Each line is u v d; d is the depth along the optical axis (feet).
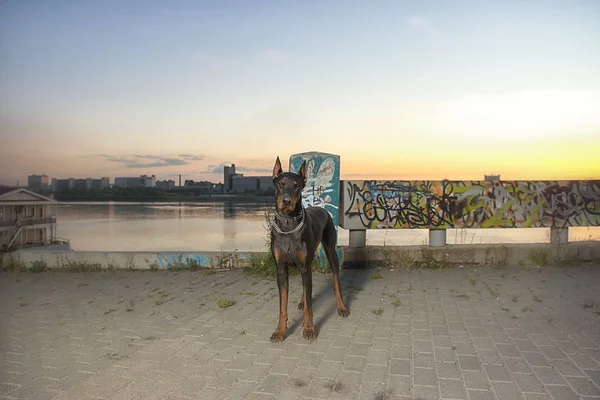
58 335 17.72
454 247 31.30
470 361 14.40
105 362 14.87
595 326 17.66
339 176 30.55
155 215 499.51
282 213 16.85
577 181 32.60
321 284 26.22
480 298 22.34
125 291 25.41
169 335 17.56
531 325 17.94
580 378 12.98
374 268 30.66
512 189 32.30
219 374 13.79
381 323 18.66
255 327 18.44
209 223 361.51
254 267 29.86
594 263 30.99
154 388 12.87
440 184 31.78
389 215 31.55
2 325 19.15
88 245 203.31
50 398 12.31
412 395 12.17
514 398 11.87
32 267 31.96
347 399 12.01
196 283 27.14
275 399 12.09
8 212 195.31
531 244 32.40
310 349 15.80
